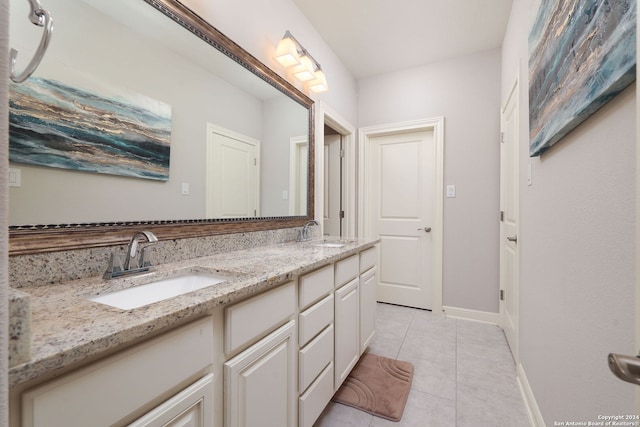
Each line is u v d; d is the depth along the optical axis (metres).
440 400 1.52
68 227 0.87
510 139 2.10
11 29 0.76
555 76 0.99
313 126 2.24
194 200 1.31
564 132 0.97
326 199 3.16
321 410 1.29
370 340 1.99
